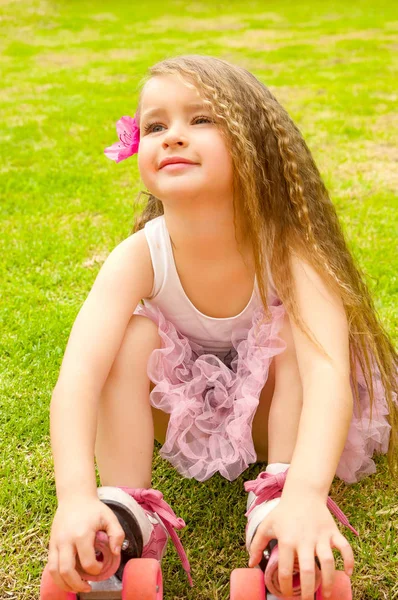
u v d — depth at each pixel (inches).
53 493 67.7
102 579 45.6
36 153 188.9
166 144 53.3
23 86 293.6
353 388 63.6
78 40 430.3
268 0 600.4
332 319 55.9
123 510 48.2
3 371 87.1
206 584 57.9
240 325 62.3
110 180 165.2
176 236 57.4
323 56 341.1
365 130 202.4
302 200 59.3
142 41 417.4
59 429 50.8
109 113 234.2
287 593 44.0
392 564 58.4
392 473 66.9
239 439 58.9
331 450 48.8
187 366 63.5
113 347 55.8
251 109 57.9
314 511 45.6
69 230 134.0
